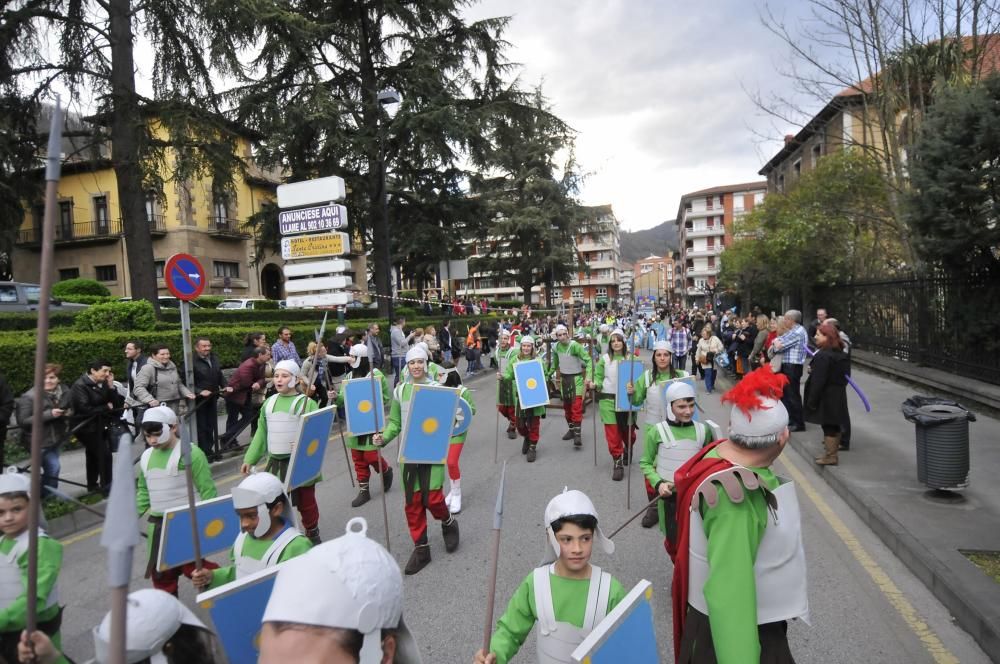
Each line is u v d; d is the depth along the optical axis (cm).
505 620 264
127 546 110
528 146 3816
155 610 194
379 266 2369
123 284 3650
